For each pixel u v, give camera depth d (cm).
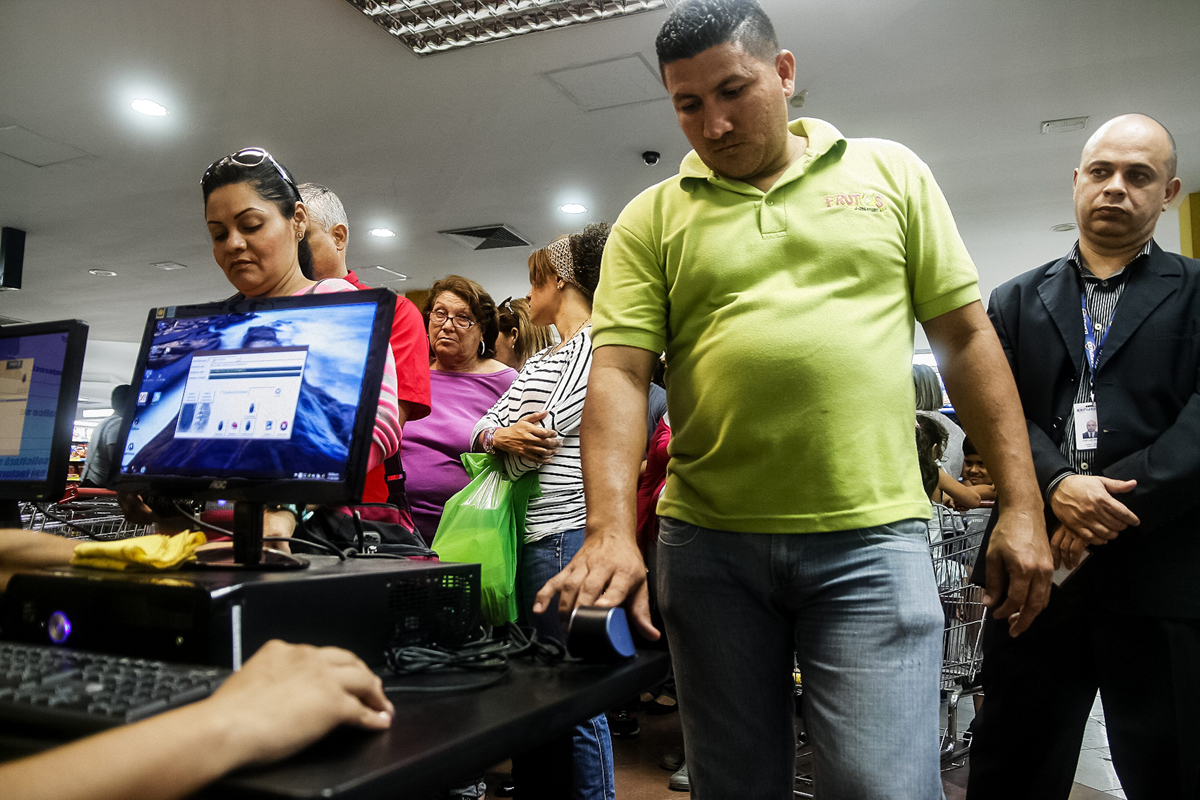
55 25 364
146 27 366
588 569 89
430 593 84
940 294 106
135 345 1240
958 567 211
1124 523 134
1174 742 135
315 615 71
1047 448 149
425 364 151
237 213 119
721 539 104
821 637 98
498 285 837
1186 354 143
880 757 88
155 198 578
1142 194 148
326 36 374
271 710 49
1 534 85
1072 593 147
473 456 168
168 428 92
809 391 98
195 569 78
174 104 438
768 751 104
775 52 103
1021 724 151
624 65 397
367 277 809
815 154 105
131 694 55
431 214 617
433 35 373
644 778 237
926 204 107
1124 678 141
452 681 72
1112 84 414
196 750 45
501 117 453
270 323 91
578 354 171
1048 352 155
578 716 68
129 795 43
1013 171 528
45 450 109
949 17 356
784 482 100
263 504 83
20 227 635
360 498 78
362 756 50
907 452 103
